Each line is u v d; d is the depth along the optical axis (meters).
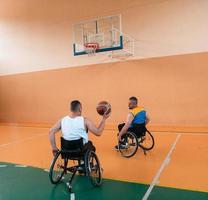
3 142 5.84
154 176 3.19
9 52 9.52
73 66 8.18
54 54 8.52
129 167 3.58
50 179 3.01
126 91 7.37
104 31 7.54
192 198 2.51
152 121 7.07
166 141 5.14
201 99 6.46
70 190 2.80
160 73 6.89
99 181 2.94
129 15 7.18
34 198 2.68
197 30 6.40
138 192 2.71
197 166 3.50
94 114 7.93
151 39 6.95
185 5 6.48
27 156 4.45
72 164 3.88
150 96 7.05
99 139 5.64
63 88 8.45
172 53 6.72
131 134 4.00
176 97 6.73
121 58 7.37
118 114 7.53
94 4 7.65
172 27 6.68
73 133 2.79
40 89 8.95
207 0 6.25
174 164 3.63
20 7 9.07
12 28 9.34
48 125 8.34
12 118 9.72
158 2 6.80
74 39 7.65
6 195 2.78
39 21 8.72
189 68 6.54
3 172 3.57
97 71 7.77
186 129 6.25
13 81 9.55
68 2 8.08
